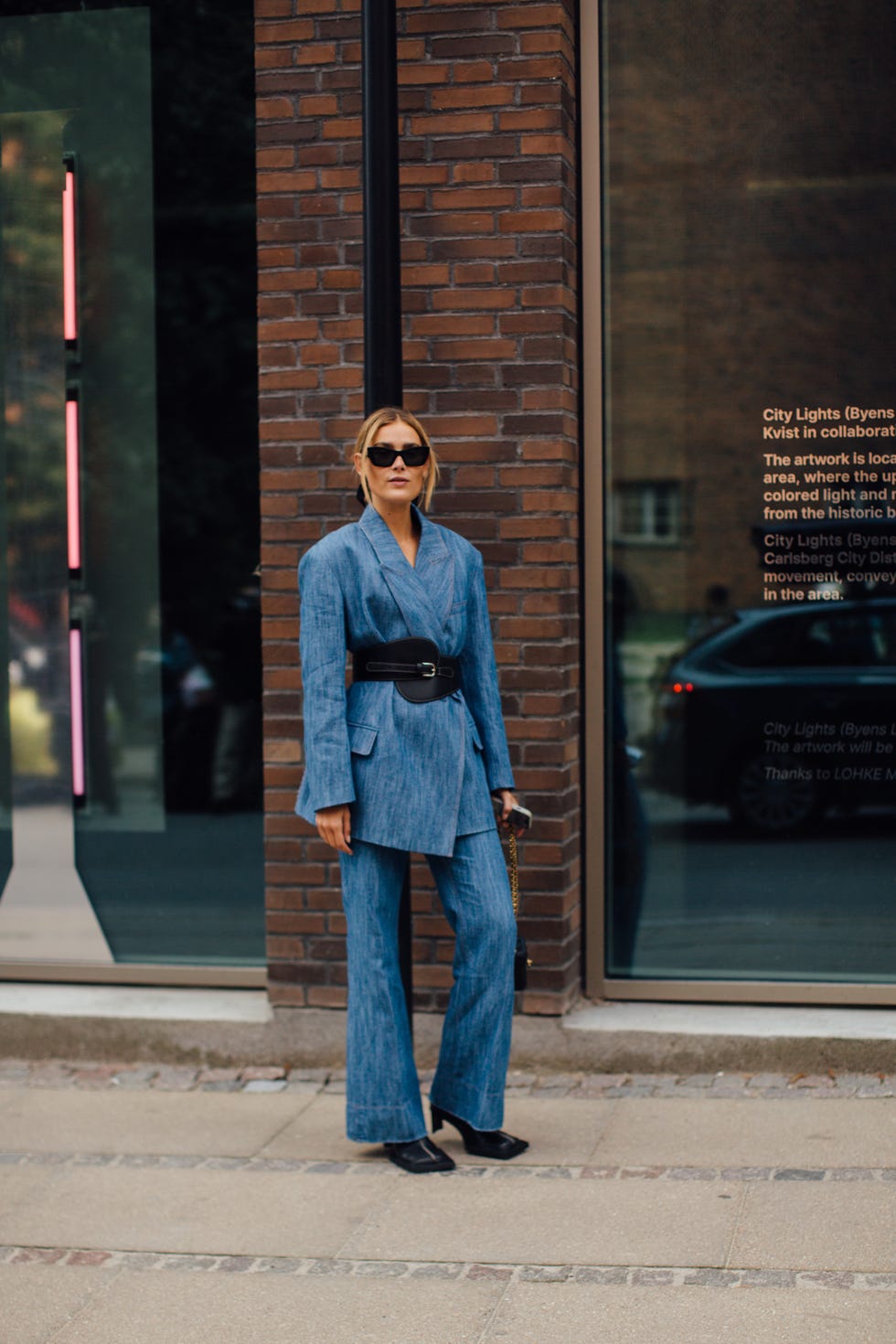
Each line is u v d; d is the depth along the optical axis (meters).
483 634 4.52
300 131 5.30
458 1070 4.46
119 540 5.88
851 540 5.39
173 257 5.79
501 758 4.50
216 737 5.84
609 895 5.56
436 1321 3.44
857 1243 3.76
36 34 5.84
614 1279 3.61
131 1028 5.48
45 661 5.93
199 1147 4.65
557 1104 4.93
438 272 5.20
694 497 5.46
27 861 5.98
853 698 5.41
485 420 5.19
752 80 5.37
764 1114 4.77
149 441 5.84
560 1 5.11
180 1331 3.44
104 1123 4.89
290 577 5.37
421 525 4.50
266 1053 5.41
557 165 5.12
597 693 5.49
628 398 5.48
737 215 5.39
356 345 5.30
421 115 5.18
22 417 5.91
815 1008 5.38
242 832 5.82
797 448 5.40
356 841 4.38
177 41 5.74
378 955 4.41
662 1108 4.86
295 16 5.29
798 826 5.46
